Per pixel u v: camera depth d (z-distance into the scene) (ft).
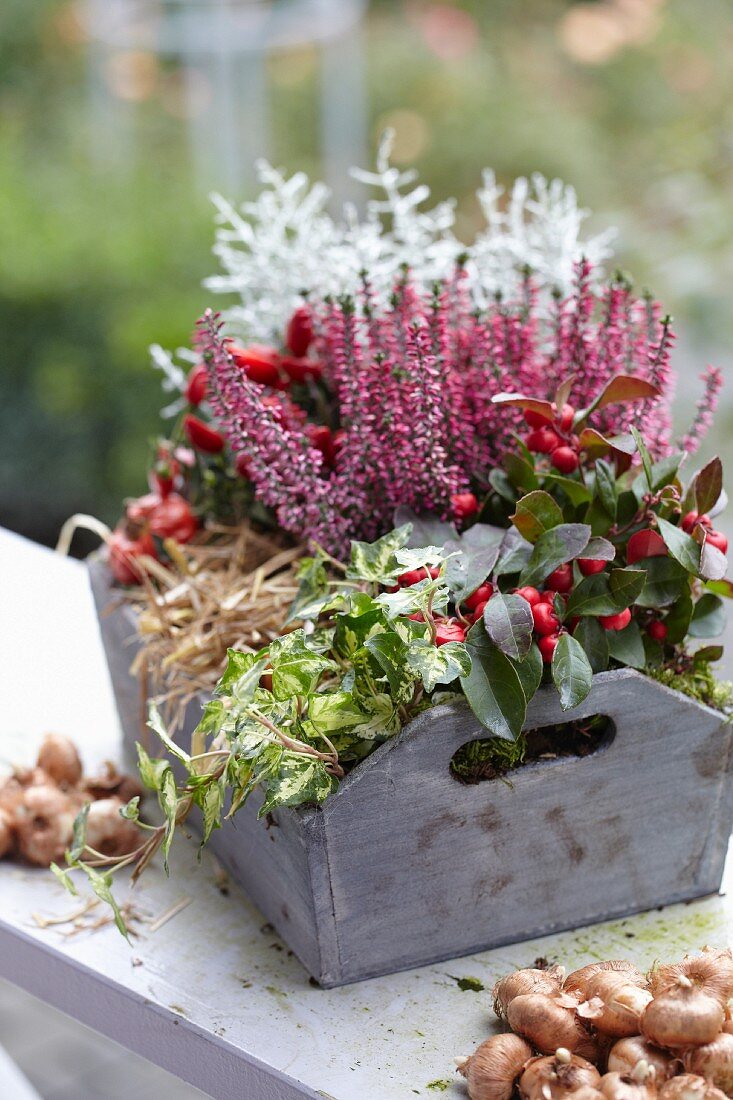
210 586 3.32
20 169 11.55
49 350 9.27
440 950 2.79
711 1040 2.21
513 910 2.81
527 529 2.65
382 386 2.99
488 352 3.12
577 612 2.62
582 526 2.60
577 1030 2.34
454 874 2.70
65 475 9.49
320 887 2.59
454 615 2.71
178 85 14.74
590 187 13.20
